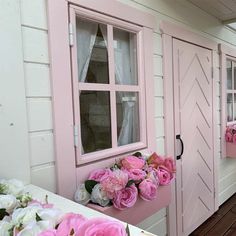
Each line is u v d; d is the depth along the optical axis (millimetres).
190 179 2729
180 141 2508
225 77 3402
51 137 1404
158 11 2229
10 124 1205
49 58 1383
